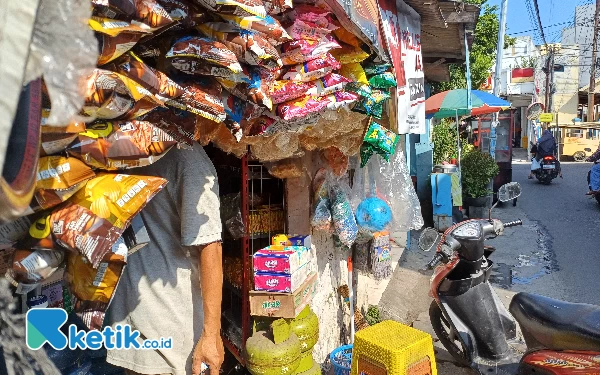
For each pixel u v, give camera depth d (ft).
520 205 40.19
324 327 13.32
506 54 121.08
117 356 7.23
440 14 16.30
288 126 8.58
